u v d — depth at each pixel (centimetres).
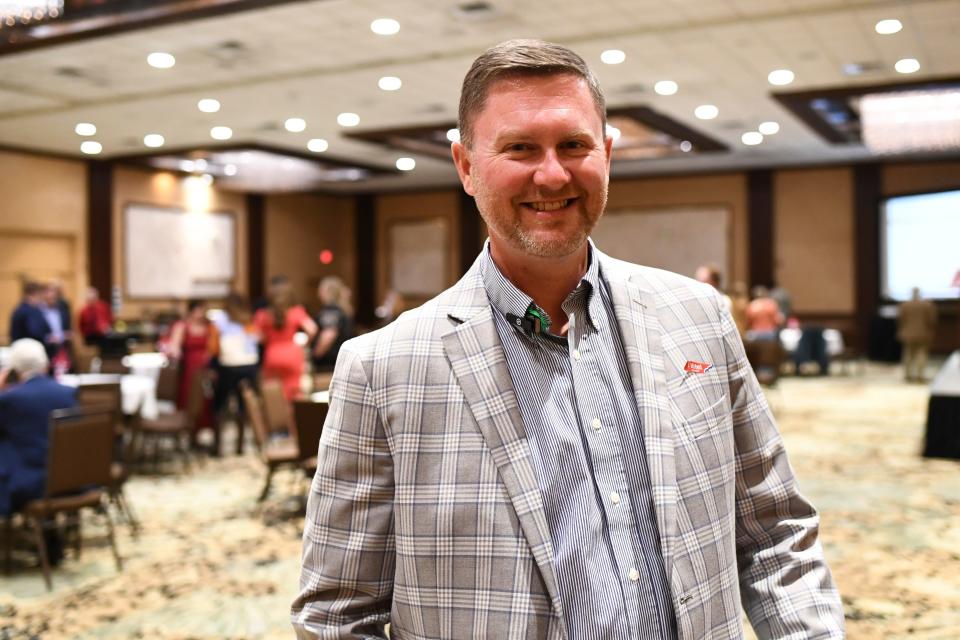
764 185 1852
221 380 868
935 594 435
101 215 1631
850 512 589
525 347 122
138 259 1719
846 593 438
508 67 117
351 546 119
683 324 129
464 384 118
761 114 1312
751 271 1866
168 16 824
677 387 123
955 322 1667
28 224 1515
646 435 117
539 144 117
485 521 113
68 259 1603
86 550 540
